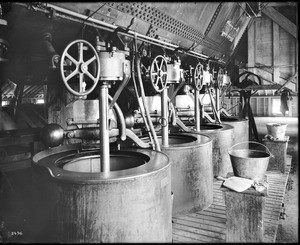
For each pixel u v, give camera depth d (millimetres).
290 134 11938
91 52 2861
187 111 7027
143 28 4125
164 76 4051
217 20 6441
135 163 3549
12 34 3160
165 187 2918
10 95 6180
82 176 2553
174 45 4996
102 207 2473
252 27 14281
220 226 3705
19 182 3982
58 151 3695
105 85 2900
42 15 2986
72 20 3051
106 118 2920
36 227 2832
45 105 5109
